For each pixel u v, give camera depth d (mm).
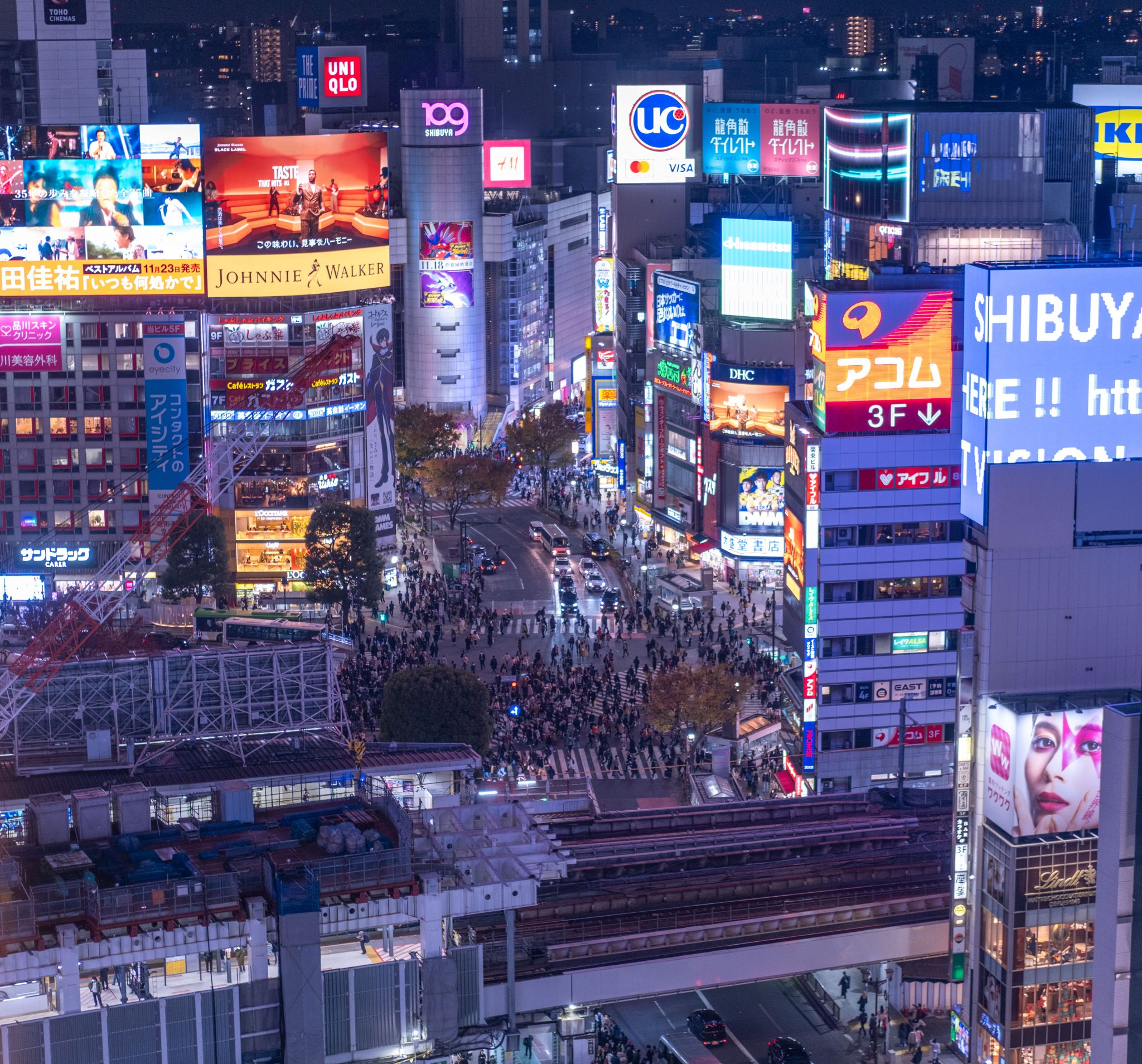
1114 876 112250
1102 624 135875
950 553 186250
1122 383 143000
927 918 139875
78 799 127312
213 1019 115438
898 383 182375
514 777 184625
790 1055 137000
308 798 152000
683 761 193500
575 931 134125
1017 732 129500
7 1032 109938
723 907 139250
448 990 121562
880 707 188125
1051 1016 132375
